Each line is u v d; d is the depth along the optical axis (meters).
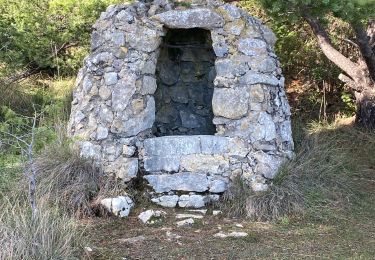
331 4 5.31
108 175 5.16
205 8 5.46
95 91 5.38
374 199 5.63
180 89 6.42
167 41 6.18
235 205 5.02
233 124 5.30
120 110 5.23
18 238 3.62
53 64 8.50
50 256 3.57
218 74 5.38
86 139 5.30
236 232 4.52
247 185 5.17
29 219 3.88
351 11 5.39
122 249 4.12
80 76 5.61
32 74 9.11
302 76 9.92
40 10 7.99
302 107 9.44
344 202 5.38
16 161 5.36
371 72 7.75
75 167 5.08
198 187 5.17
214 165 5.21
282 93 5.56
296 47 9.45
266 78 5.35
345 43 9.20
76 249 3.91
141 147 5.29
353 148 7.56
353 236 4.55
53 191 4.89
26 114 7.67
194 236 4.45
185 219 4.81
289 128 5.53
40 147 5.09
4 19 7.89
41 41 8.05
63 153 5.23
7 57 7.80
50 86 8.71
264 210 4.95
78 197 4.86
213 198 5.16
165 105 6.38
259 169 5.18
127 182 5.16
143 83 5.32
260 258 4.02
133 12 5.54
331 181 5.65
